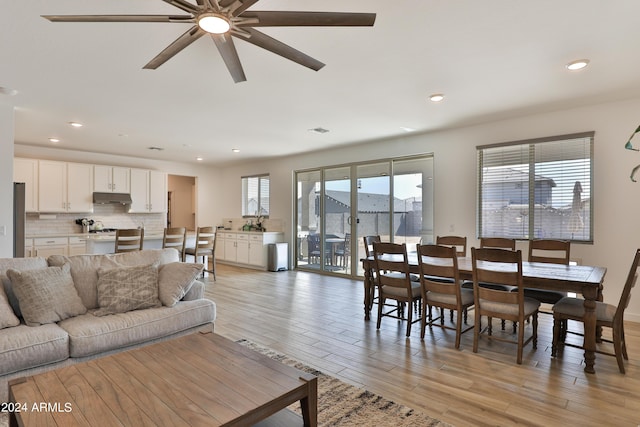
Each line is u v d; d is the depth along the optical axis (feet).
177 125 16.81
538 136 14.76
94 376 5.71
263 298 16.98
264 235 25.50
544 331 12.31
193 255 20.81
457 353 10.29
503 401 7.66
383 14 7.48
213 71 10.50
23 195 14.92
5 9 7.24
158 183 26.89
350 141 20.49
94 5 7.16
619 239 13.08
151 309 9.44
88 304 9.46
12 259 9.09
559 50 9.09
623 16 7.51
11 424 5.31
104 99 12.99
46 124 16.52
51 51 9.18
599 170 13.46
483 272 10.11
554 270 10.67
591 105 13.57
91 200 23.40
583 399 7.73
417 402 7.62
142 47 8.99
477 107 13.85
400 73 10.61
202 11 5.69
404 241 19.72
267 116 15.24
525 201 15.25
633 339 11.19
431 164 18.66
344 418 7.00
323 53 9.32
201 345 7.02
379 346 10.85
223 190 31.94
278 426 5.77
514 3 7.09
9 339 7.11
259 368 6.05
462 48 9.03
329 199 23.76
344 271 22.81
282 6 7.20
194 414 4.72
